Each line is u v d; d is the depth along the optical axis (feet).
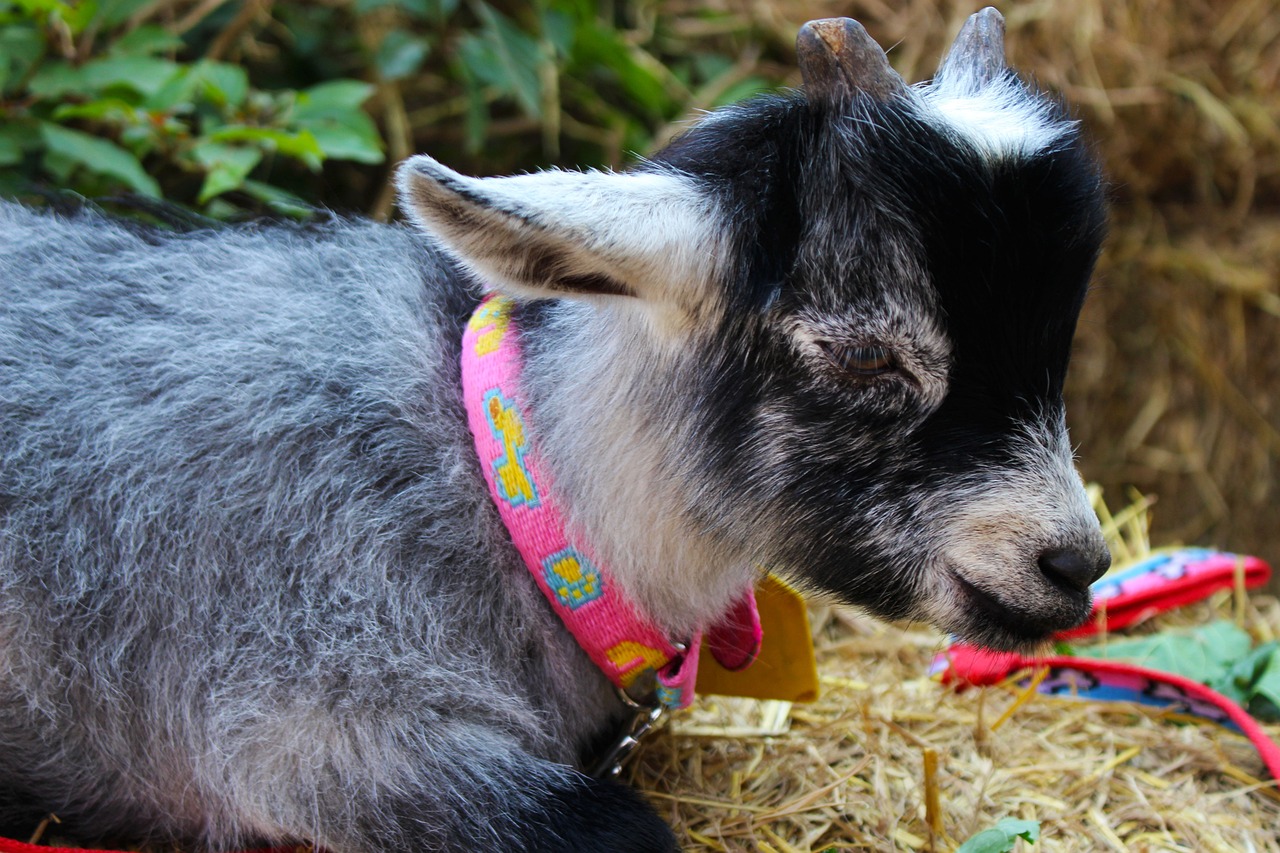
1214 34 3.59
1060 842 2.13
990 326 1.86
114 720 1.99
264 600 1.95
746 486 1.94
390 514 1.98
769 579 2.17
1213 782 2.28
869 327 1.86
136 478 1.97
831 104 1.88
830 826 2.14
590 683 2.10
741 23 3.59
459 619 2.00
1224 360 3.68
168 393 1.99
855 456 1.91
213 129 2.65
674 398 1.94
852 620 2.61
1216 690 2.47
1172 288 3.65
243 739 1.94
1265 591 3.53
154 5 2.92
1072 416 3.67
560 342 1.99
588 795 1.96
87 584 1.97
